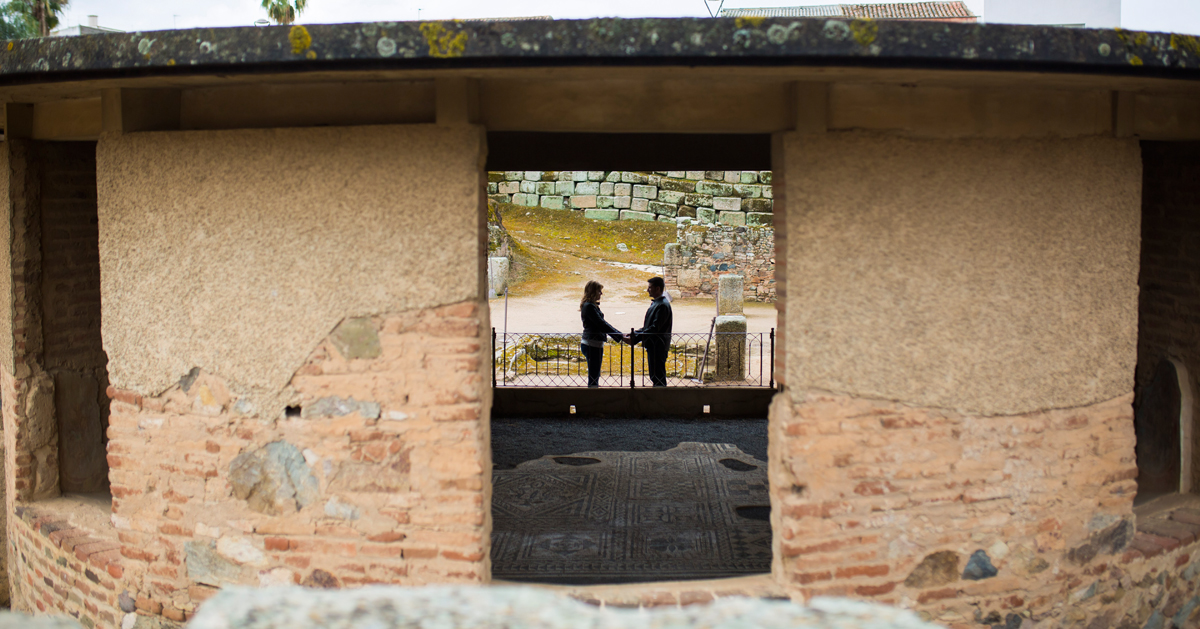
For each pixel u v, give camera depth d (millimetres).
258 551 4156
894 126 3949
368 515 4035
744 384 13992
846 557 4055
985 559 4223
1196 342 5504
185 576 4289
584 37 3066
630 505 6887
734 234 23234
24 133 5219
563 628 1830
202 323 4121
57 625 2199
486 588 2043
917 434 4070
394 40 3104
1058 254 4152
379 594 1979
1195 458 5547
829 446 3990
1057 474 4293
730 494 7168
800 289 3902
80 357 5641
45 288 5402
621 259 27062
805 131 3863
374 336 3951
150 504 4324
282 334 4027
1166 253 5719
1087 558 4438
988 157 4012
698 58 3078
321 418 4031
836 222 3904
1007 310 4105
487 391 4062
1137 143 4277
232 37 3184
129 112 4133
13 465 5387
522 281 23281
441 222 3838
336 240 3930
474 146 3799
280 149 3941
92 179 5648
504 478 7602
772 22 3045
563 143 6992
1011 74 3467
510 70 3422
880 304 3969
